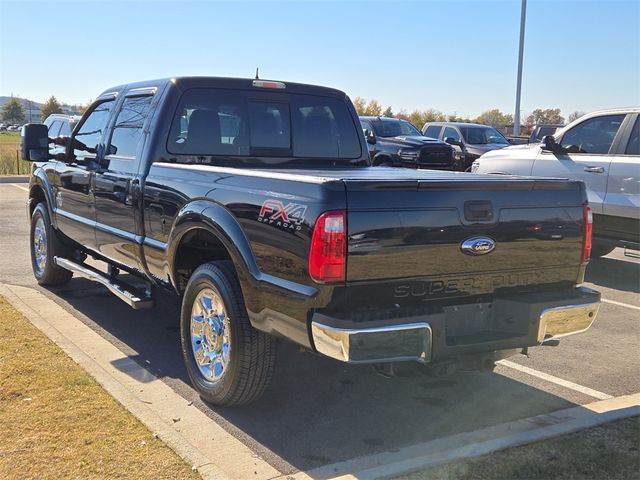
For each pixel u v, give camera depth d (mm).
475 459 3615
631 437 3936
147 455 3539
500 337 3838
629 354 5734
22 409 4035
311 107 5891
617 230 8352
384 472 3467
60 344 5246
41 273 7359
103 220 5824
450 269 3748
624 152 8281
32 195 7570
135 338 5766
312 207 3490
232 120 5465
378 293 3561
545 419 4188
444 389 4805
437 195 3672
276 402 4473
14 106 131000
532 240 4020
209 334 4387
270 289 3756
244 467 3531
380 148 15883
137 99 5660
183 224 4496
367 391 4727
